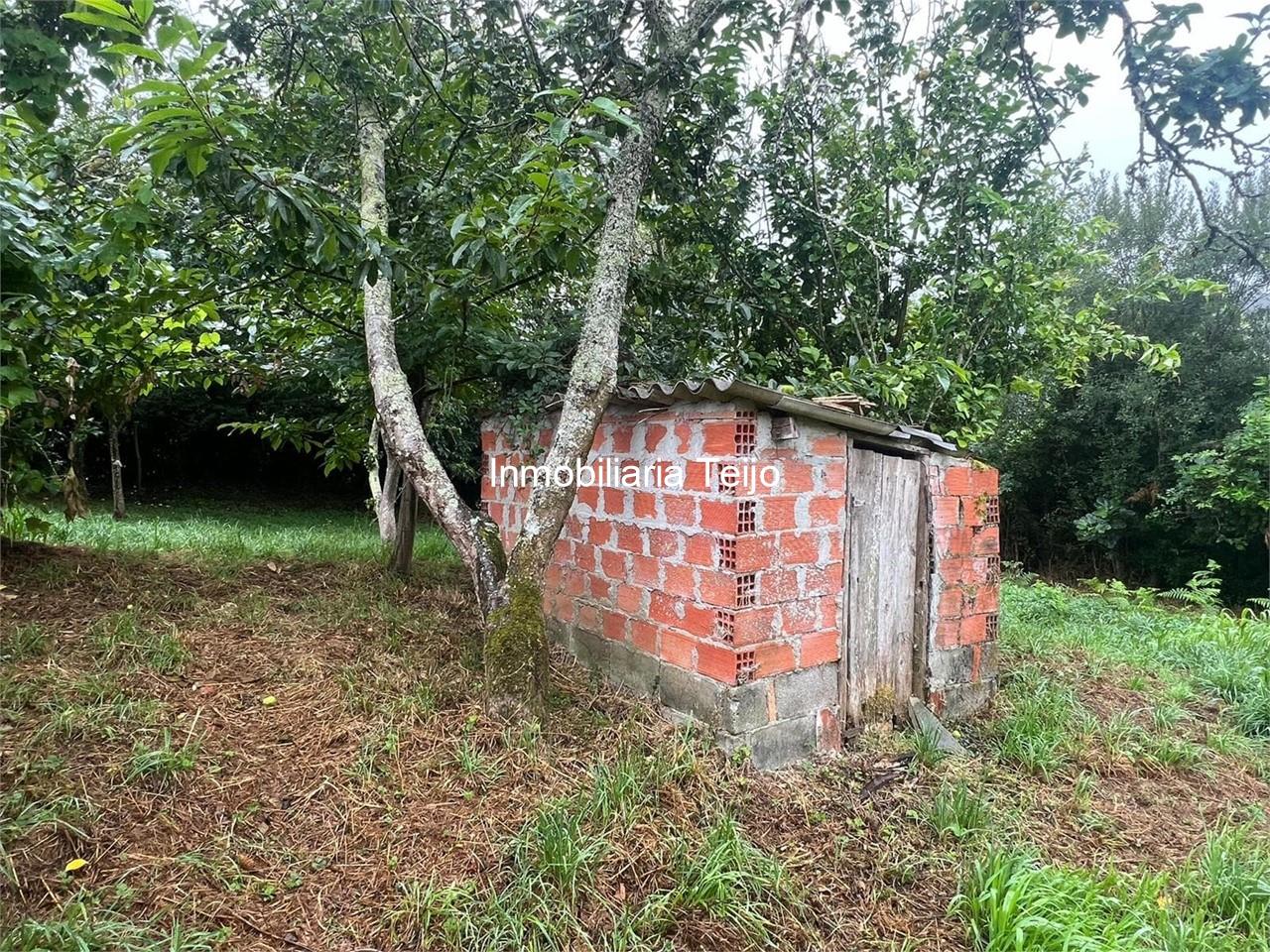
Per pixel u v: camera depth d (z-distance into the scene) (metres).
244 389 5.38
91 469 12.99
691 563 3.19
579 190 2.92
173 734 2.61
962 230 5.00
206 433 13.72
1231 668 4.97
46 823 2.07
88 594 3.75
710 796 2.73
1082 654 5.36
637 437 3.54
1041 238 4.95
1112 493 12.14
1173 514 11.49
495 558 3.25
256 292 4.38
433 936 1.97
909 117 4.96
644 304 4.99
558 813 2.38
